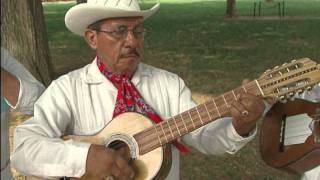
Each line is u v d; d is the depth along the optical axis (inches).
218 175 211.0
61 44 596.1
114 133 97.3
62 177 95.0
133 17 95.0
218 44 584.7
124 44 95.1
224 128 94.1
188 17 936.3
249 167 215.6
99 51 98.0
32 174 94.7
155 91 100.0
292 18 891.4
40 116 95.0
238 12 1018.1
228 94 93.2
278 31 696.4
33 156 93.2
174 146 99.9
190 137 102.1
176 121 95.4
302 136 99.3
